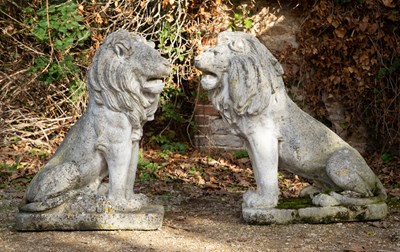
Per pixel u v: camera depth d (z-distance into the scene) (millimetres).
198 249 5109
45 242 5270
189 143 10438
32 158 9289
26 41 10352
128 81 5535
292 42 9602
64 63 9602
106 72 5578
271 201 5918
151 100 5703
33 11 10016
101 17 9820
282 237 5441
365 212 5891
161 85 5652
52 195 5578
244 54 5836
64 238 5387
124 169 5684
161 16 9969
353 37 9391
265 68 5855
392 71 9367
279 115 5969
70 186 5633
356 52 9422
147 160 9336
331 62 9500
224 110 5949
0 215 6367
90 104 5750
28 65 10219
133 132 5734
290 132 5992
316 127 6105
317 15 9406
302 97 9648
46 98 10289
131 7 9836
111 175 5672
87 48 10258
